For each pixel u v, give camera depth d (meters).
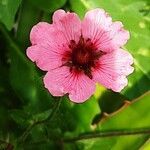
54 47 0.07
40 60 0.07
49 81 0.07
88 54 0.07
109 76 0.07
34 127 0.08
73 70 0.07
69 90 0.07
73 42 0.07
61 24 0.07
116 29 0.07
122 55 0.07
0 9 0.08
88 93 0.07
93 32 0.07
